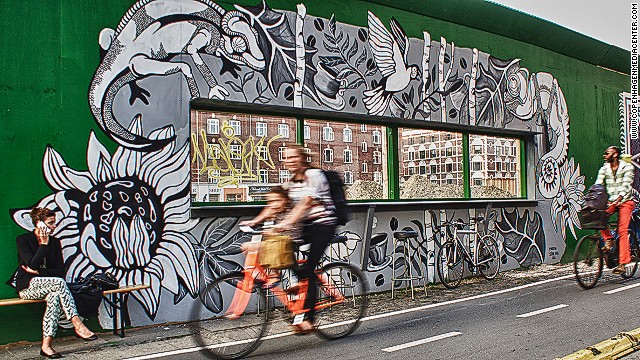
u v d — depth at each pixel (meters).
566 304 8.65
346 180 9.74
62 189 7.17
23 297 6.60
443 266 10.70
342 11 9.62
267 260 6.37
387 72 10.15
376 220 9.94
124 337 7.20
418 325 7.55
